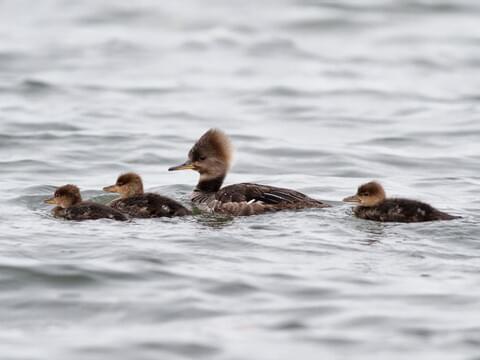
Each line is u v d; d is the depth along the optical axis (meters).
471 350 10.90
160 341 11.12
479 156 22.00
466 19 39.75
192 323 11.62
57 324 11.67
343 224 15.50
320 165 21.19
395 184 19.50
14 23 37.94
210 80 30.58
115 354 10.84
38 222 15.59
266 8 41.22
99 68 31.77
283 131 24.45
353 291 12.56
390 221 15.62
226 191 16.77
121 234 14.77
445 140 23.66
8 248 14.00
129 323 11.66
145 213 15.88
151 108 26.73
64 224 15.41
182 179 19.80
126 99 27.75
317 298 12.34
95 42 35.41
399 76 31.62
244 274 13.10
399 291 12.58
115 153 21.84
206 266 13.42
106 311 11.99
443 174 20.45
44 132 23.38
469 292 12.54
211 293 12.47
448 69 32.78
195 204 17.39
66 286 12.70
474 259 13.82
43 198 17.56
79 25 38.06
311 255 13.94
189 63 32.91
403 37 37.19
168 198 16.36
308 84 30.20
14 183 18.89
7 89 28.28
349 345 11.03
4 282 12.80
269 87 29.58
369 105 27.66
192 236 14.72
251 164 21.22
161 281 12.84
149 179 19.78
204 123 25.22
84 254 13.77
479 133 24.30
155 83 29.88
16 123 24.17
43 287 12.67
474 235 14.87
